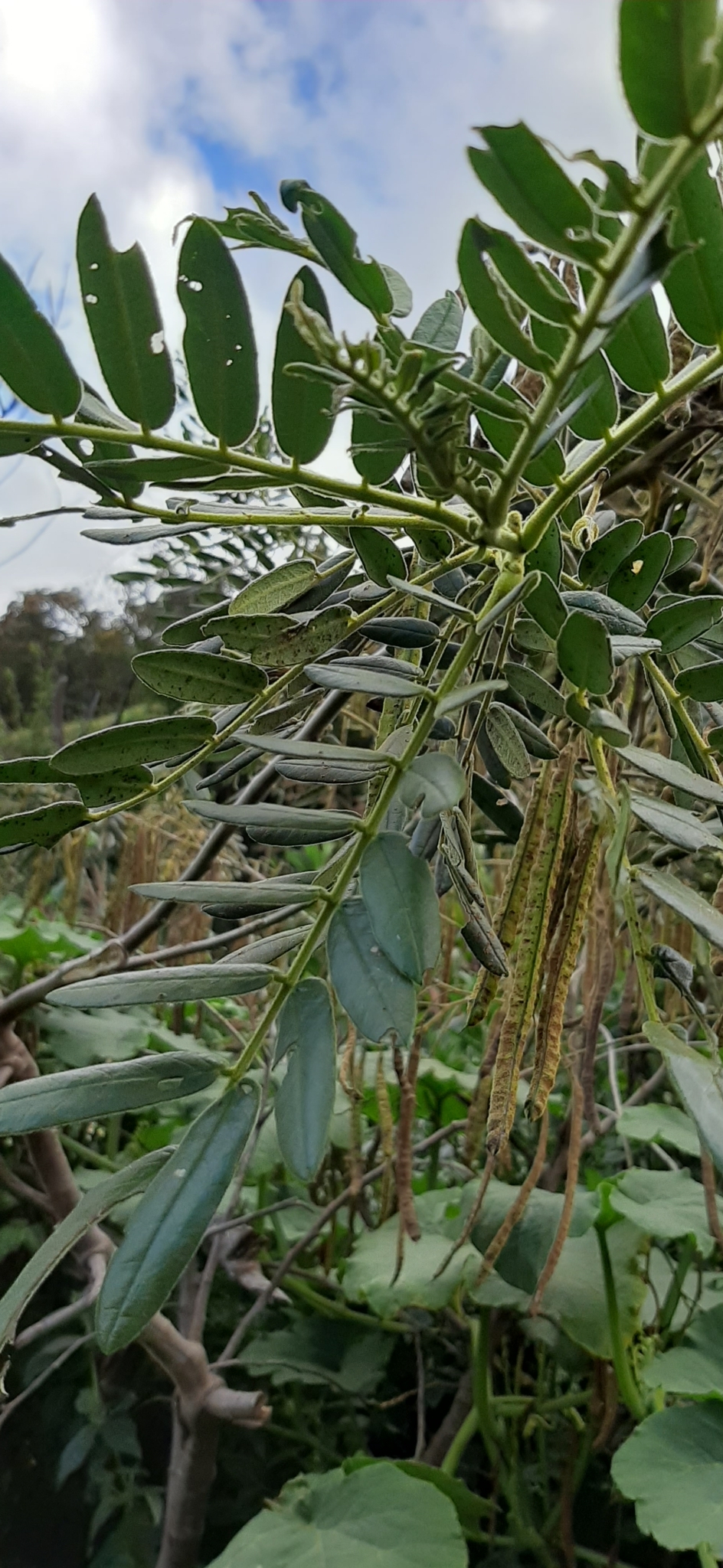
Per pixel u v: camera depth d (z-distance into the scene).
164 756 0.22
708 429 0.32
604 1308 0.48
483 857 0.73
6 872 0.95
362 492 0.20
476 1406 0.53
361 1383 0.60
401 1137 0.34
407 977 0.15
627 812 0.17
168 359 0.18
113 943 0.44
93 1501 0.64
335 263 0.18
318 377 0.16
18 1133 0.16
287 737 0.35
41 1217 0.65
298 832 0.24
